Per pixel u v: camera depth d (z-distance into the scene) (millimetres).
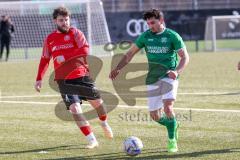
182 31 126500
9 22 108188
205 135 38406
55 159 32406
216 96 56625
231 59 101188
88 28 112812
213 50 124750
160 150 34125
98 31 115188
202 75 76500
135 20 124062
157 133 39625
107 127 37844
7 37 107938
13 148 35500
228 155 32375
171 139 33719
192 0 147875
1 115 48188
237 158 31625
